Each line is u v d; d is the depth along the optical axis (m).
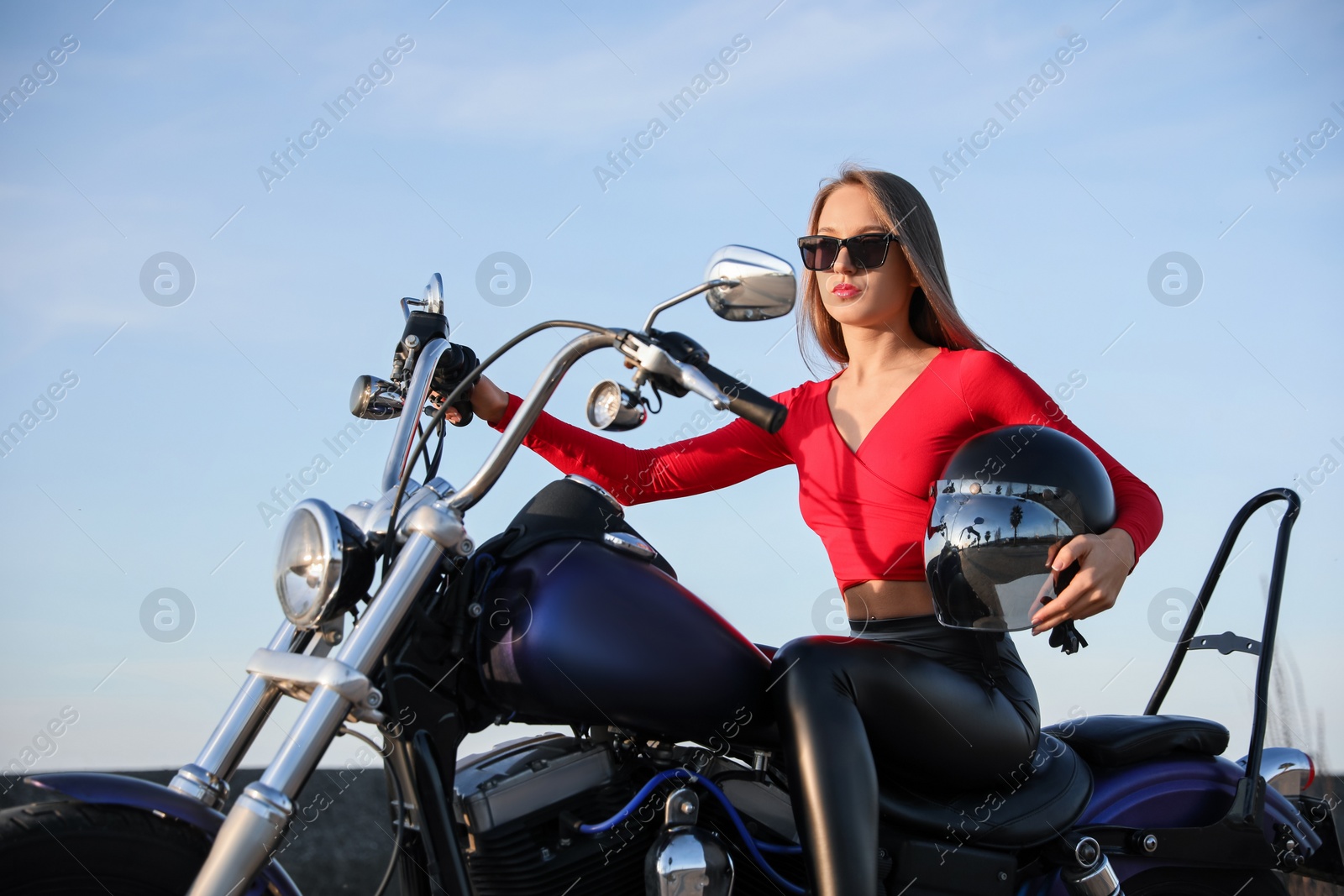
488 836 1.60
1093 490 1.75
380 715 1.43
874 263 2.05
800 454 2.16
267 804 1.33
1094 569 1.69
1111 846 2.01
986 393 1.99
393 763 1.55
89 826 1.36
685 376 1.46
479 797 1.61
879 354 2.14
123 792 1.40
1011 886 1.84
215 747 1.51
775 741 1.77
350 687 1.39
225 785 1.51
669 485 2.33
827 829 1.59
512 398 2.11
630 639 1.62
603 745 1.69
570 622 1.60
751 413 1.42
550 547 1.67
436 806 1.54
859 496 2.01
